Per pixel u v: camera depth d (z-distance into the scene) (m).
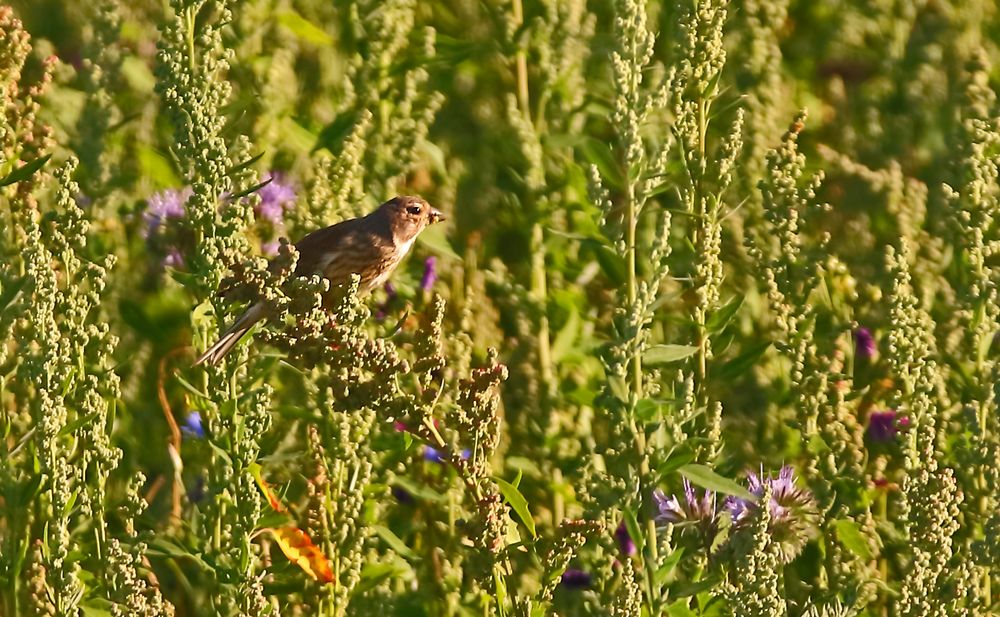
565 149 13.38
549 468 11.39
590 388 11.73
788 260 10.54
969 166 10.70
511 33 13.30
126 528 9.45
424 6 15.25
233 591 9.38
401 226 11.59
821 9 16.53
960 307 10.74
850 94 16.00
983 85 12.55
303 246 11.51
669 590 9.12
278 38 13.20
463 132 14.64
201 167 9.59
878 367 11.54
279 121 12.68
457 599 10.60
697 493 10.04
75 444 9.38
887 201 13.23
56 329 9.02
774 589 8.62
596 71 14.62
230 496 9.76
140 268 12.24
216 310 9.50
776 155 10.63
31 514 9.64
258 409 9.48
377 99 12.63
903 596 8.98
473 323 12.02
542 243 12.63
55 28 15.60
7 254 10.05
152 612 8.73
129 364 11.79
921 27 16.12
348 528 10.03
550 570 8.34
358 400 7.71
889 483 10.59
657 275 9.58
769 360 11.87
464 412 7.92
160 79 9.76
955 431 10.66
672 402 9.37
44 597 9.05
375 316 11.60
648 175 9.81
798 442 11.35
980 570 9.61
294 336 7.67
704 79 10.52
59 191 9.59
